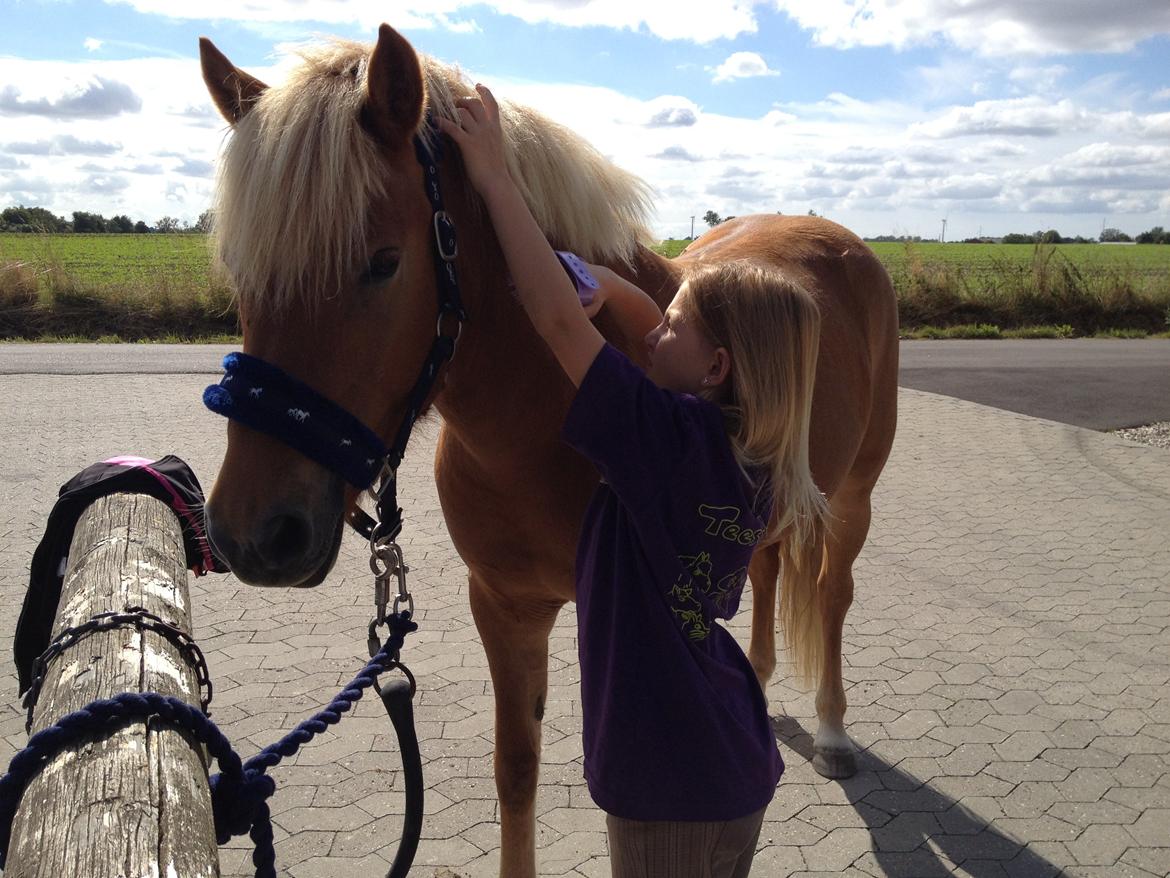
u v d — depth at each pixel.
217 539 1.43
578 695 3.32
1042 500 5.74
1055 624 3.89
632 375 1.40
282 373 1.44
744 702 1.54
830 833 2.58
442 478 2.10
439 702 3.23
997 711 3.19
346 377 1.48
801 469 1.51
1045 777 2.81
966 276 16.05
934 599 4.16
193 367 10.01
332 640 3.71
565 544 1.96
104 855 1.01
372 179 1.46
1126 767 2.86
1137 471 6.44
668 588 1.42
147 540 1.88
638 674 1.45
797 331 1.46
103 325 13.09
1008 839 2.54
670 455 1.38
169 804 1.12
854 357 2.85
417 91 1.49
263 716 3.12
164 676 1.43
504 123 1.82
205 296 13.50
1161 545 4.90
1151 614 4.00
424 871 2.40
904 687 3.36
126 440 6.64
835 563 3.09
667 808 1.45
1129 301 15.16
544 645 2.26
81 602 1.64
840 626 3.05
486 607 2.17
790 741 3.07
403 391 1.60
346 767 2.84
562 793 2.75
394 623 1.61
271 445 1.44
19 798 1.18
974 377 10.32
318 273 1.43
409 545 4.87
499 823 2.59
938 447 7.11
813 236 3.07
